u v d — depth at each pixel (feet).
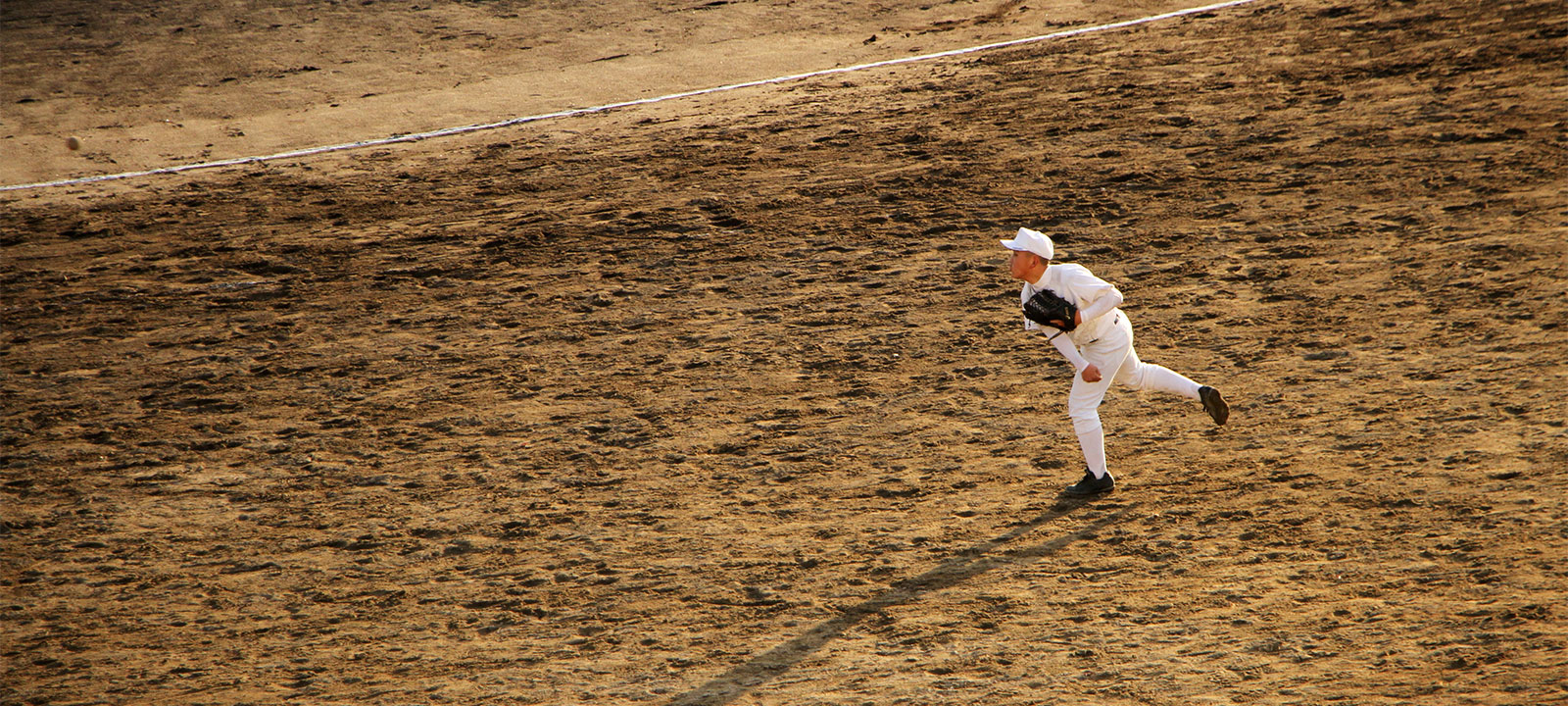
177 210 152.46
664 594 69.10
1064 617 61.98
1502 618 55.98
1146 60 171.01
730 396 95.86
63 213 154.71
